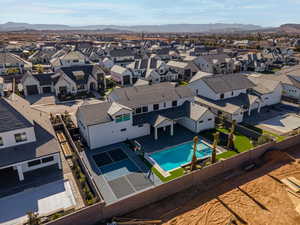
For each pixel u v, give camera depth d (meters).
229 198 22.00
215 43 162.00
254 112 44.25
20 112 25.27
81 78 56.78
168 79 68.75
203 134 35.28
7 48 122.19
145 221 19.31
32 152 24.47
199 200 21.78
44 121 31.44
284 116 42.16
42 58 96.69
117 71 65.75
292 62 96.88
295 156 29.25
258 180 24.61
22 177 24.20
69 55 73.81
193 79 51.56
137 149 30.38
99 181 24.72
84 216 18.55
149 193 21.03
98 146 31.62
